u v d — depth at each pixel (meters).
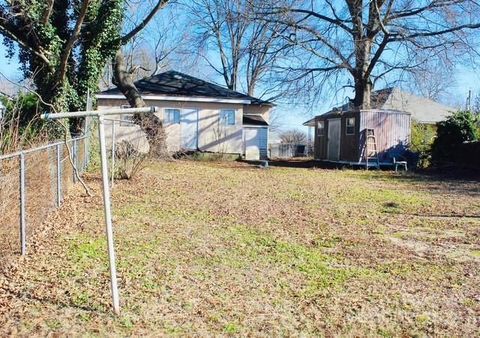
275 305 4.39
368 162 21.78
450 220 8.94
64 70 12.60
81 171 12.30
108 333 3.67
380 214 9.43
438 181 16.08
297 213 9.20
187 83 25.83
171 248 6.24
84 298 4.36
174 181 13.12
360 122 21.98
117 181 12.24
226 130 24.98
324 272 5.45
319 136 27.12
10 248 5.53
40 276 4.95
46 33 12.53
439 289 4.96
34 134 9.94
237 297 4.56
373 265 5.79
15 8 12.08
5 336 3.52
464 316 4.26
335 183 14.83
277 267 5.59
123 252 5.94
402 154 22.19
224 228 7.60
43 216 7.36
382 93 26.75
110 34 14.15
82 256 5.70
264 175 16.52
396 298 4.67
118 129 16.08
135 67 30.20
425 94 24.23
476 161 19.27
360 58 23.97
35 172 6.78
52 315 3.96
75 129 13.73
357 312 4.29
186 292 4.64
